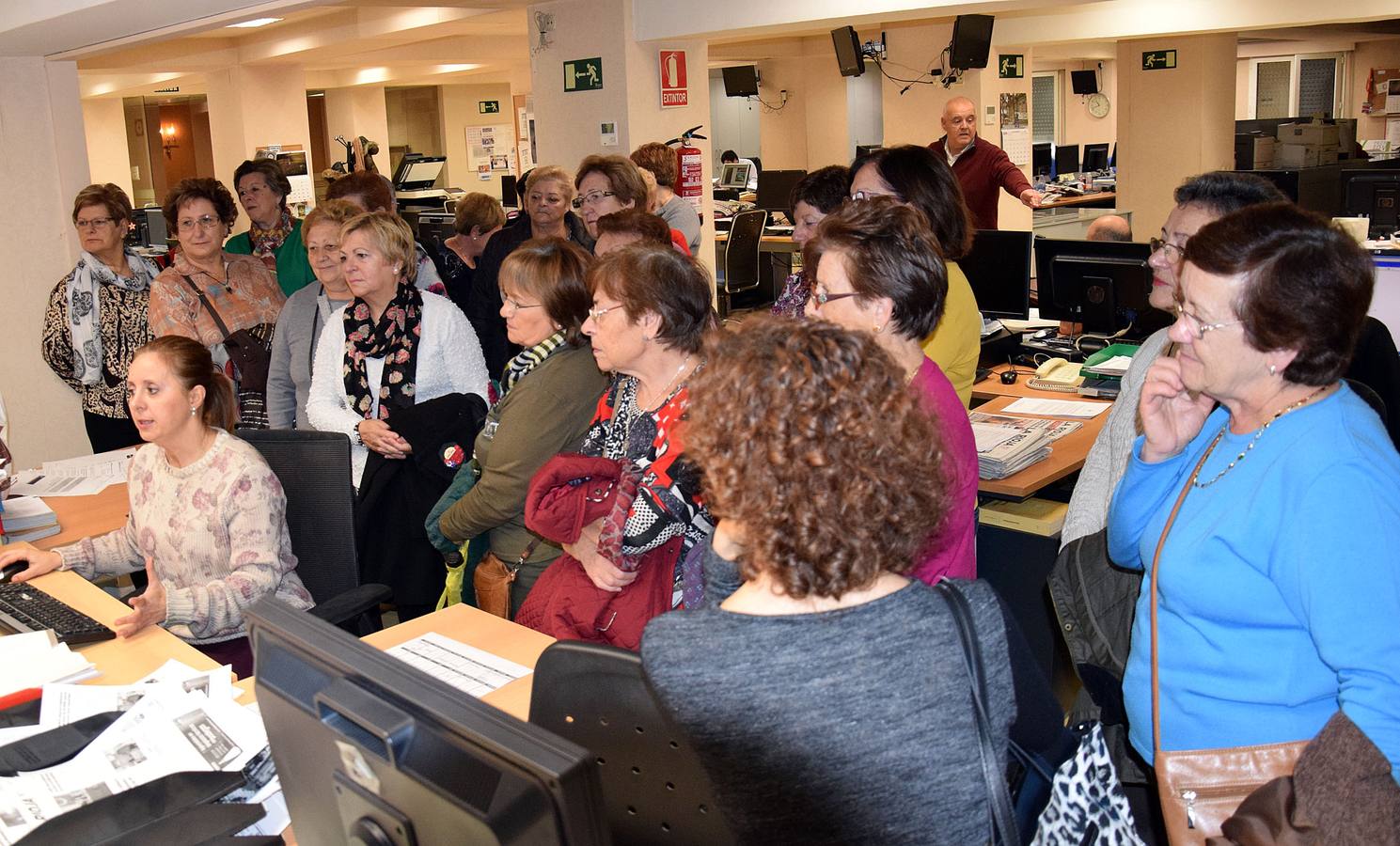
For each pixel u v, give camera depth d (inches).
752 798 40.6
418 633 86.9
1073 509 85.0
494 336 185.9
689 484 82.2
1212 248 56.1
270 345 154.5
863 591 41.8
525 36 436.1
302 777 44.9
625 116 240.5
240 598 94.6
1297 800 50.3
